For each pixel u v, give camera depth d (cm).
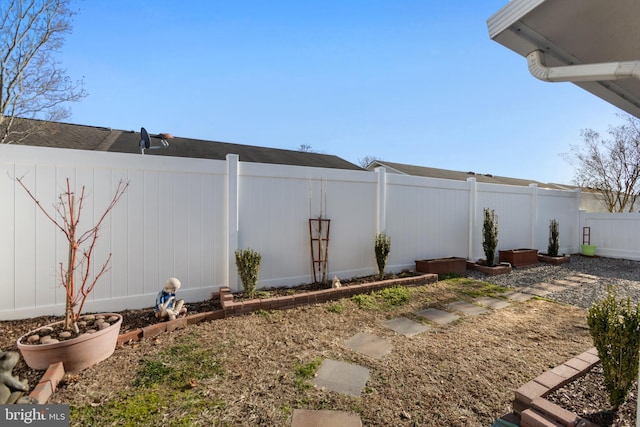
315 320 439
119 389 262
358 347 357
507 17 206
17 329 362
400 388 272
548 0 179
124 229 443
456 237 820
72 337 296
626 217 1026
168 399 250
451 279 694
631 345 206
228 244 513
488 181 1697
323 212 609
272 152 1263
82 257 416
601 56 236
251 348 346
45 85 1008
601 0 177
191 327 399
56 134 938
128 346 342
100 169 429
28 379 263
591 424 197
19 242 388
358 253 650
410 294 571
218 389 266
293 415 233
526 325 432
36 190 394
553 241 964
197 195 493
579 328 422
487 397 259
